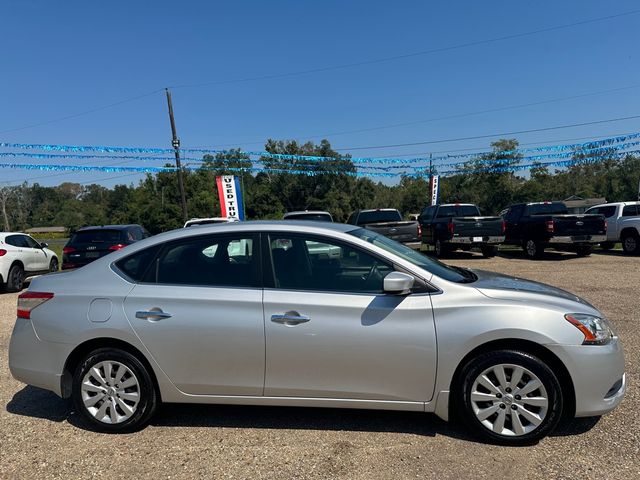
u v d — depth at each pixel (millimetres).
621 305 7547
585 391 3277
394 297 3443
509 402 3328
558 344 3256
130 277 3773
